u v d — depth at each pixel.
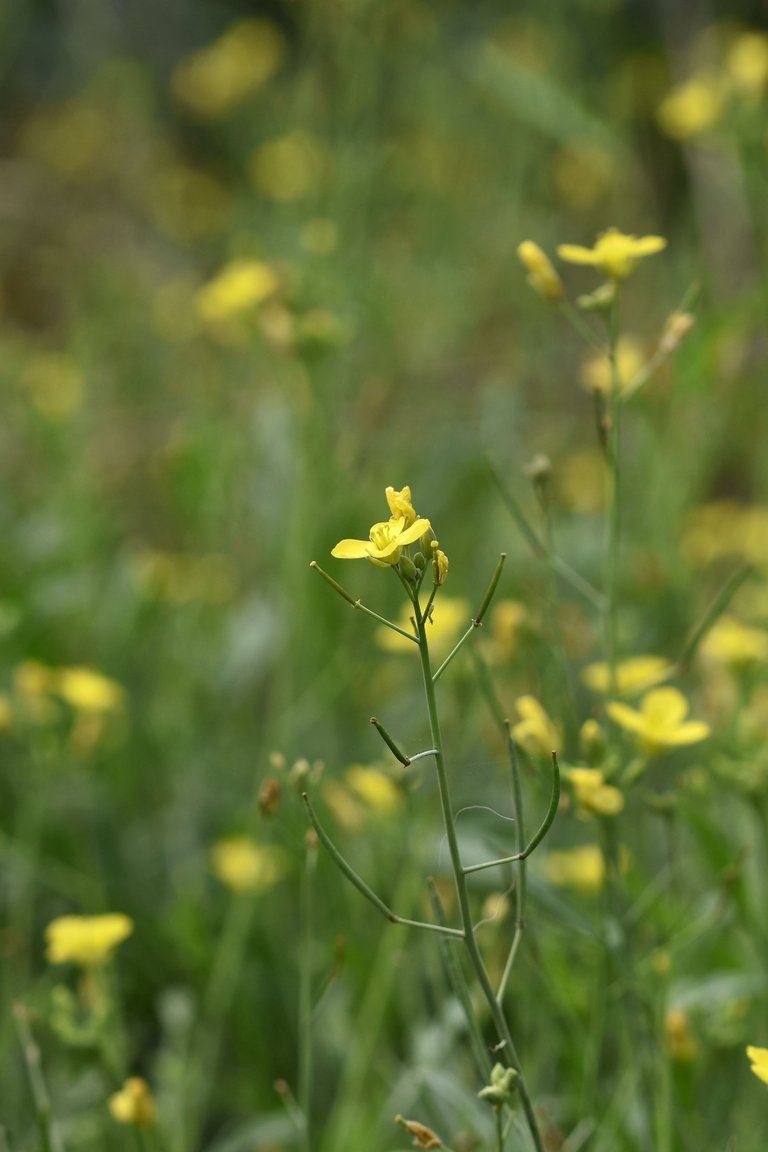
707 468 1.72
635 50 2.36
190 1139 1.07
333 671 1.37
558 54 2.06
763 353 1.75
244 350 1.98
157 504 2.02
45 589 1.45
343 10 1.87
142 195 2.95
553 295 1.00
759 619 1.38
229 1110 1.12
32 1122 1.06
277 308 1.32
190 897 1.16
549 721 1.01
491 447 1.73
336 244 1.71
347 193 1.85
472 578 1.63
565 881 1.06
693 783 1.05
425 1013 1.10
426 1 2.54
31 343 2.46
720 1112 1.02
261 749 1.41
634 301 2.14
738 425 1.81
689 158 2.05
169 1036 1.13
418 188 2.40
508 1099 0.88
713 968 1.05
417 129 2.50
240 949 1.11
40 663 1.42
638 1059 0.97
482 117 2.48
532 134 2.34
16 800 1.31
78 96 3.05
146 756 1.42
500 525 1.65
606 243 0.99
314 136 2.16
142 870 1.29
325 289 1.64
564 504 1.78
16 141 3.22
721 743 1.09
